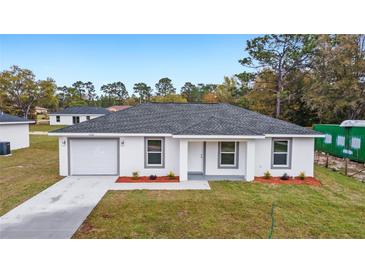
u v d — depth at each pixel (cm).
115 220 752
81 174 1321
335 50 2778
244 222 747
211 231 689
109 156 1320
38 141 2752
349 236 667
